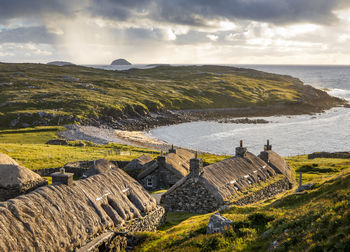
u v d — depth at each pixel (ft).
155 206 100.07
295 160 297.74
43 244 63.77
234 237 67.77
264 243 61.16
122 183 95.76
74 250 68.33
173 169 158.71
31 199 69.62
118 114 551.59
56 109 522.47
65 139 367.86
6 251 58.03
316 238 52.21
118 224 82.23
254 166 148.25
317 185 111.86
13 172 105.19
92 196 82.12
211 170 127.03
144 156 190.39
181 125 539.70
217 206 114.73
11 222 62.44
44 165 213.25
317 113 631.56
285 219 69.51
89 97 604.49
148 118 577.02
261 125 520.42
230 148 376.68
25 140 360.89
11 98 570.05
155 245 77.56
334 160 285.23
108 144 363.35
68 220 71.41
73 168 191.83
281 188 152.46
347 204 60.75
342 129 469.57
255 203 121.60
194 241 70.13
